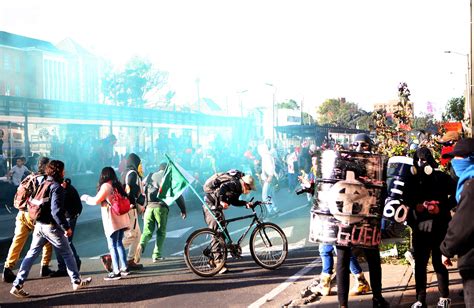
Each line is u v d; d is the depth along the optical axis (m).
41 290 7.20
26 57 65.50
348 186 5.04
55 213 6.73
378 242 5.16
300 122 59.12
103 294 6.95
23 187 7.51
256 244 8.26
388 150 9.85
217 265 7.91
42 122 19.34
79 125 20.98
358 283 6.33
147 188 8.81
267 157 14.53
